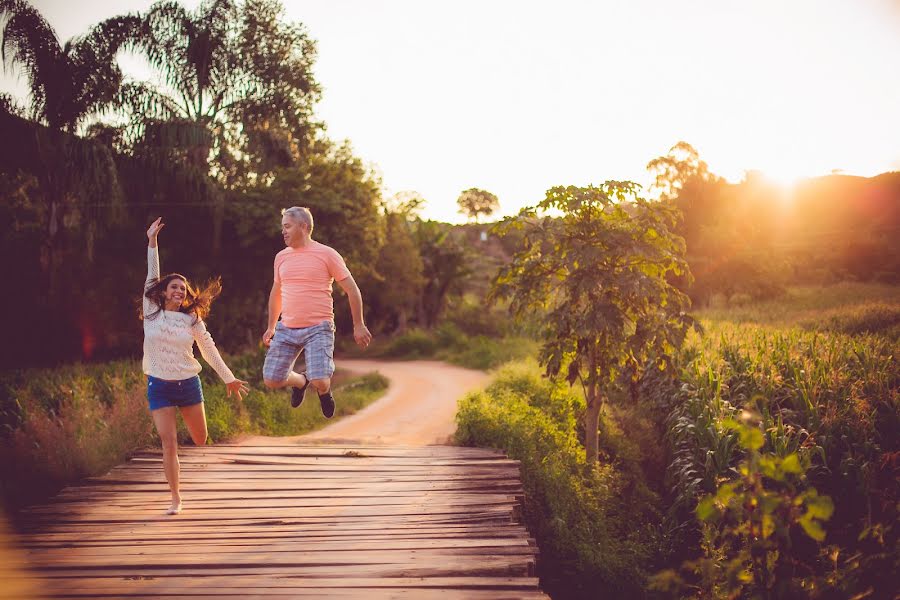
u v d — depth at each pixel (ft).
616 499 28.17
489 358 95.91
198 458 22.91
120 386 34.53
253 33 86.79
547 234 27.78
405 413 51.57
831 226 86.02
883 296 60.70
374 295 152.87
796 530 20.94
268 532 15.31
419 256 159.22
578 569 22.47
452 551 14.02
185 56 79.87
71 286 77.05
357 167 90.74
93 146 68.08
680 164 98.17
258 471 21.29
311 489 19.10
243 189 85.66
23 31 65.57
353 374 91.04
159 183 74.23
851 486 23.56
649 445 36.73
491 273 190.29
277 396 46.06
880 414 27.50
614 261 27.96
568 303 28.73
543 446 28.12
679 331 27.32
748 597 14.03
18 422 28.55
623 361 28.78
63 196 73.10
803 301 69.46
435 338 132.16
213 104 85.71
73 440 23.09
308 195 81.97
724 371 35.55
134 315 79.20
